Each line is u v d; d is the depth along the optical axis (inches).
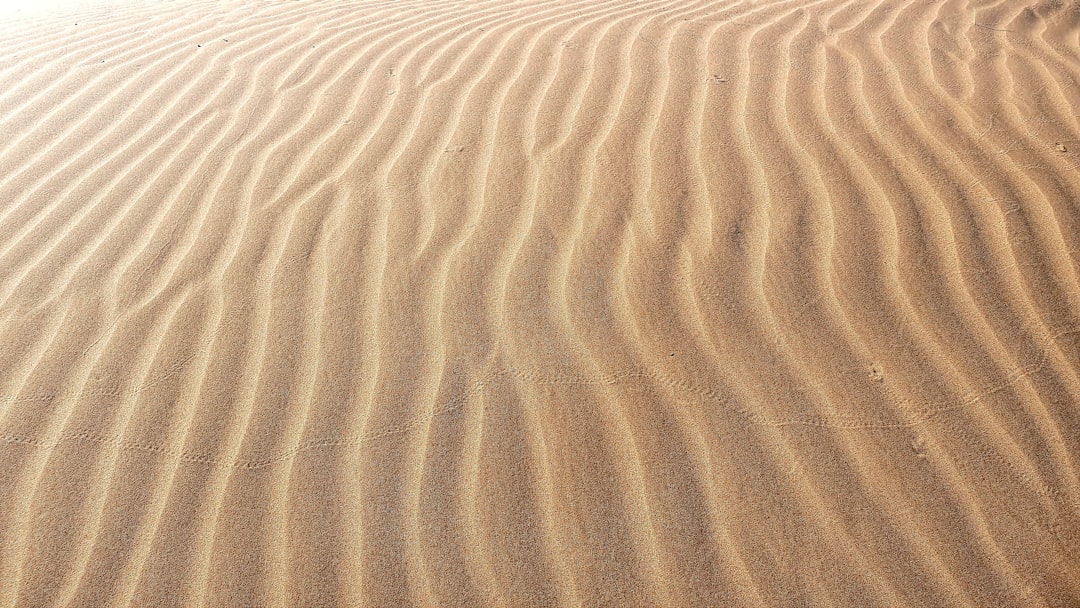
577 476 80.8
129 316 101.4
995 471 78.2
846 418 83.8
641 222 109.7
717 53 158.1
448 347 94.2
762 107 136.0
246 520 79.4
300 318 99.4
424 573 75.0
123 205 122.8
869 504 76.9
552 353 92.5
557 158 125.1
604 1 196.9
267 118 146.1
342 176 125.6
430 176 123.6
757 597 71.7
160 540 78.2
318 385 91.0
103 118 150.3
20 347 97.7
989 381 85.7
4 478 83.4
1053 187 110.2
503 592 73.4
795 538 75.2
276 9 206.5
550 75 153.5
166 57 177.0
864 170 117.3
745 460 81.1
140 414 89.2
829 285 97.8
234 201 121.8
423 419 86.8
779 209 110.4
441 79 155.9
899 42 159.2
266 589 74.5
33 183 130.0
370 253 108.6
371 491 81.0
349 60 168.9
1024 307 92.8
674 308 96.5
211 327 99.0
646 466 81.2
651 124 132.9
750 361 89.9
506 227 111.0
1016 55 151.6
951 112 131.6
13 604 73.7
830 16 173.8
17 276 109.0
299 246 111.0
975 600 70.1
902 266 99.6
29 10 224.4
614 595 72.7
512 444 83.9
